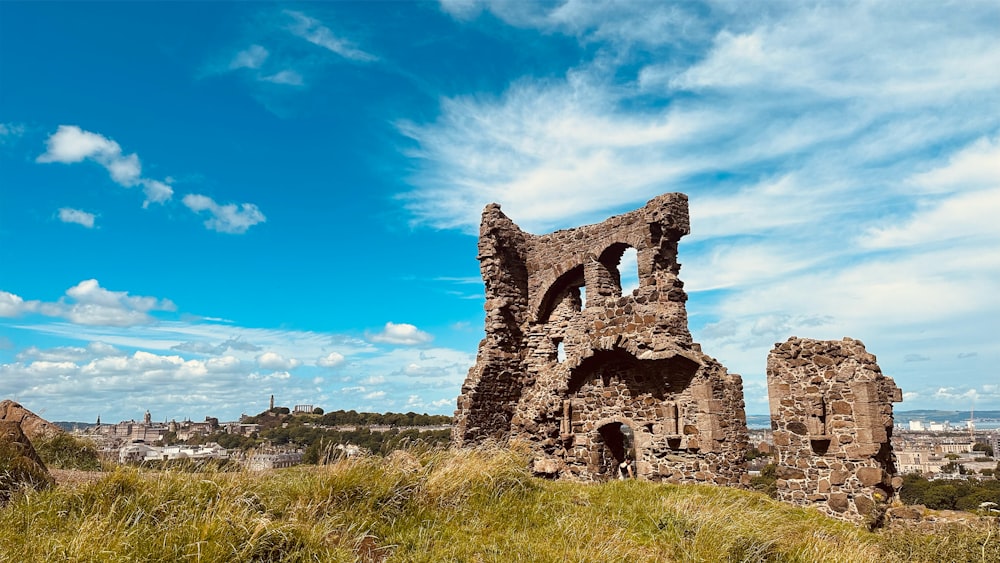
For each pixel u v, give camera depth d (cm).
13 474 833
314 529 710
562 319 2156
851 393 1509
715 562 820
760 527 975
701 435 1623
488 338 2131
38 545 613
